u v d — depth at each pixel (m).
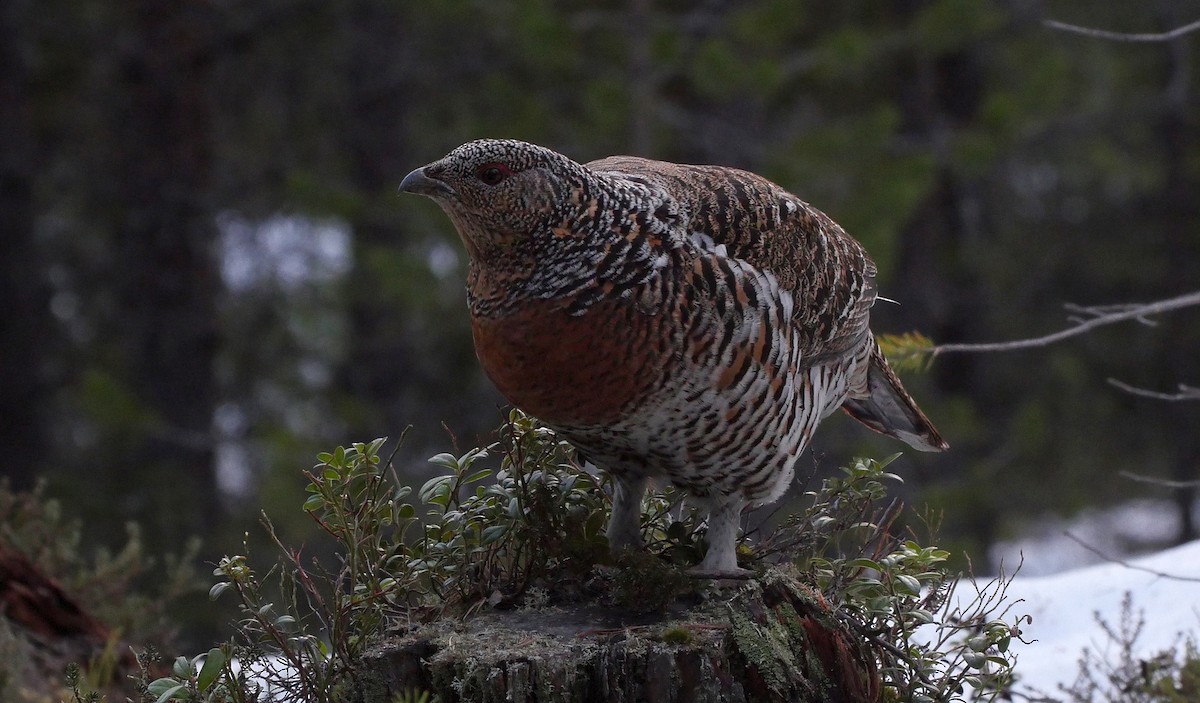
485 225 4.46
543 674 4.21
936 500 13.95
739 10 13.48
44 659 6.30
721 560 4.82
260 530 14.00
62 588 6.73
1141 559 7.72
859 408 6.46
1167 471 23.92
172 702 4.50
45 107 17.20
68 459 16.33
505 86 13.82
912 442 6.41
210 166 16.56
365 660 4.38
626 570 4.58
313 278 19.36
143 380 16.39
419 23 16.27
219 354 18.34
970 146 14.74
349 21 16.95
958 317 18.86
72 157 17.27
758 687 4.42
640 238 4.43
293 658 4.50
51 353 17.38
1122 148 22.83
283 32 16.94
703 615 4.55
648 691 4.24
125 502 14.99
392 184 16.70
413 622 4.67
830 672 4.66
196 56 16.16
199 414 16.33
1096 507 25.16
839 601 4.89
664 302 4.39
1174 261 21.95
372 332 16.86
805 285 4.90
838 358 5.32
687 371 4.43
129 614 7.06
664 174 4.87
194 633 10.89
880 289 18.31
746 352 4.47
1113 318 5.74
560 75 13.84
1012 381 22.39
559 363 4.46
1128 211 23.36
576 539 4.64
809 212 5.21
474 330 4.68
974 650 4.70
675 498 5.42
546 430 5.05
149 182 16.12
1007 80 19.44
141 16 16.03
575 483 5.00
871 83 17.78
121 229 16.53
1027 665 6.34
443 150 16.77
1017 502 21.66
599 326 4.39
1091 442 23.02
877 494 5.05
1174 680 5.55
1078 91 19.53
